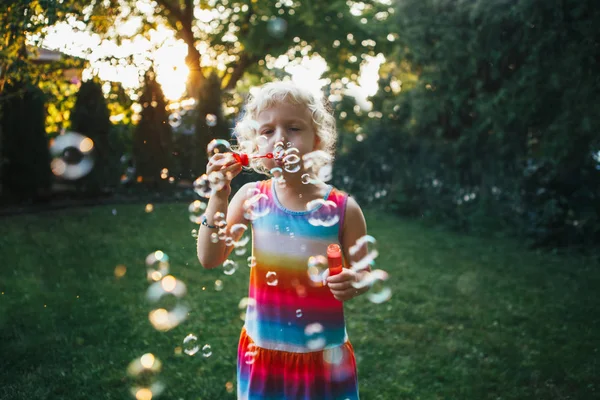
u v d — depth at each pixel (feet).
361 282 4.51
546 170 21.16
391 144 28.63
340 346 4.77
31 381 8.30
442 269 16.89
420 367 9.55
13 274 13.79
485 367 9.64
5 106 22.11
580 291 14.66
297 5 36.73
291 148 4.67
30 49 11.23
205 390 8.29
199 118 21.90
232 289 13.70
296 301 4.69
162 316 11.46
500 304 13.41
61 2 9.68
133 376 8.68
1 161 23.44
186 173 19.40
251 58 41.60
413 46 24.66
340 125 36.32
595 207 20.03
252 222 4.98
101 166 25.77
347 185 31.12
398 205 27.50
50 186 24.20
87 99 25.27
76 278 13.84
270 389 4.67
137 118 26.27
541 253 19.52
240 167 4.77
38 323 10.61
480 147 23.79
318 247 4.77
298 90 4.75
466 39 22.30
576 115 18.28
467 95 22.81
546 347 10.57
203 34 40.47
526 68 19.58
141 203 25.93
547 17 18.83
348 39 39.47
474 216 23.58
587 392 8.75
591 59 17.95
